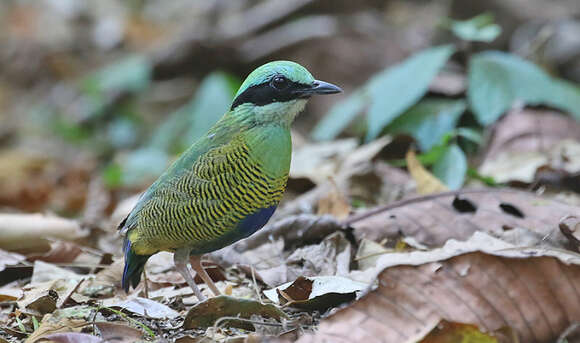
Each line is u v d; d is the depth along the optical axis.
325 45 21.97
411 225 10.34
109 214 17.17
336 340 6.72
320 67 21.86
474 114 14.83
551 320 6.87
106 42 28.31
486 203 10.48
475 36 14.75
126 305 8.34
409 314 6.79
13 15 29.97
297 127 21.22
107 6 29.91
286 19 22.92
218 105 19.95
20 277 10.55
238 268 9.97
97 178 20.47
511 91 14.02
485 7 21.09
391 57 21.39
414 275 6.93
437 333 6.59
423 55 14.54
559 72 18.17
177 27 27.75
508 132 13.74
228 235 8.55
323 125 15.58
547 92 14.00
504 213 10.26
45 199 18.84
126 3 29.98
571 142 13.07
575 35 18.64
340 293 8.17
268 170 8.30
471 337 6.54
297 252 9.96
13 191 18.83
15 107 26.80
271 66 8.32
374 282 7.81
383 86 14.50
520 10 20.77
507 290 6.89
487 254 6.96
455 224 10.27
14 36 29.17
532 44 17.69
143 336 7.76
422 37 21.55
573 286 6.90
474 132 14.14
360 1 23.05
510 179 12.22
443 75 15.73
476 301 6.85
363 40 21.89
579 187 12.02
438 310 6.79
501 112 13.92
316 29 22.28
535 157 12.87
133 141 23.64
